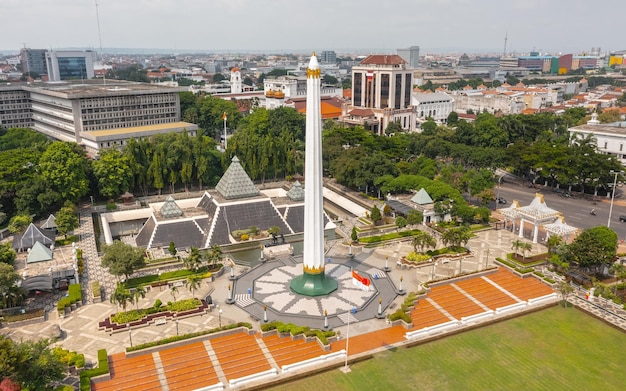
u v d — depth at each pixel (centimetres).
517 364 8056
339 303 9938
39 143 19200
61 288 10375
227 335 8706
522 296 10438
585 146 18262
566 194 18200
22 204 14038
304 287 10306
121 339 8569
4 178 14575
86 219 15162
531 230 14462
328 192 18375
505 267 11650
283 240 13812
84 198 17138
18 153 15888
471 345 8612
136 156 17275
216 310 9669
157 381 7475
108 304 9825
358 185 17488
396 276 11300
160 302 9469
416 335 8844
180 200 16062
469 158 19888
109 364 7819
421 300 10100
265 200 14400
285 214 14800
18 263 10944
